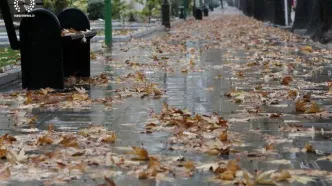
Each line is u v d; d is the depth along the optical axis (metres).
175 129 8.72
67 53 14.31
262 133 8.44
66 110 10.42
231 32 37.91
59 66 12.62
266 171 6.37
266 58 19.25
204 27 46.59
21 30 12.54
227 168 6.50
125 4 45.59
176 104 10.88
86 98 11.44
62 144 7.87
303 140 8.00
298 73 15.26
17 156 7.12
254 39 29.75
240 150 7.50
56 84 12.65
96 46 24.27
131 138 8.23
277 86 13.00
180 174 6.48
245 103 10.95
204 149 7.53
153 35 34.44
